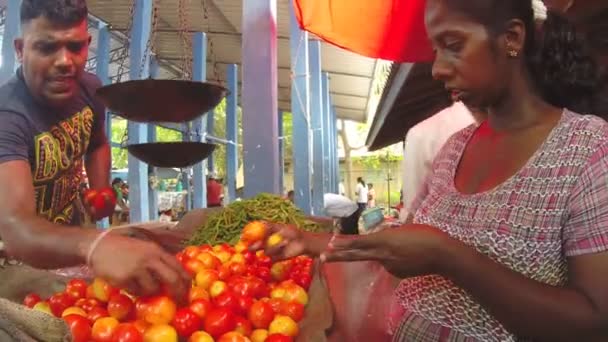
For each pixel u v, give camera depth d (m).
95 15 10.73
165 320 1.62
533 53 1.35
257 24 4.62
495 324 1.35
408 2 4.73
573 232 1.21
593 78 1.40
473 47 1.28
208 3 10.14
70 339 1.10
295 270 2.39
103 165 3.02
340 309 1.98
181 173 12.33
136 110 2.85
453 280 1.24
